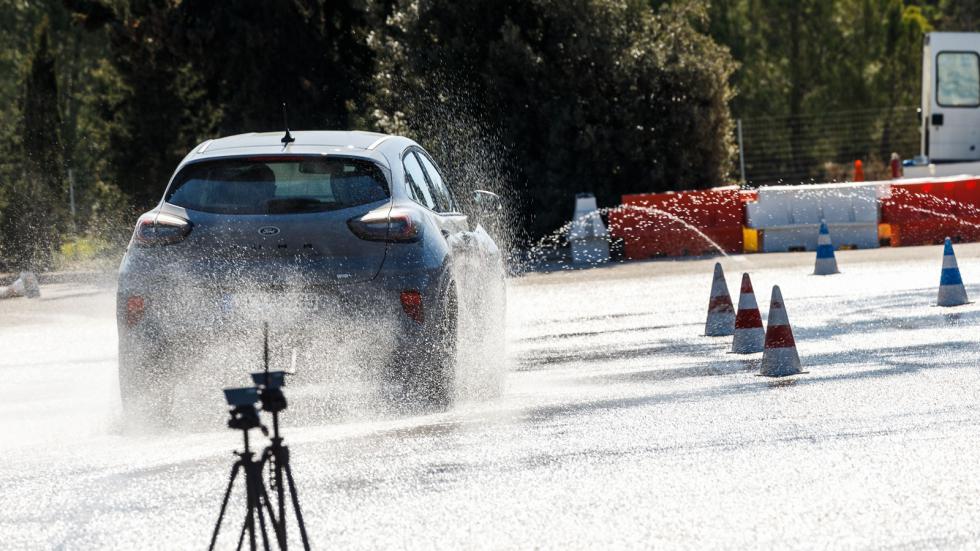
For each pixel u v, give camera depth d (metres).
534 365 35.66
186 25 103.00
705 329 41.12
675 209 78.12
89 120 124.56
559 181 91.31
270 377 14.15
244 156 27.88
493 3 92.88
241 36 102.19
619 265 73.81
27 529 19.23
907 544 17.25
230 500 20.52
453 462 22.70
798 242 77.31
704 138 92.50
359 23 106.44
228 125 105.31
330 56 106.44
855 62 151.62
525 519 19.00
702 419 26.03
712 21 151.88
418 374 27.09
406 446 24.09
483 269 33.81
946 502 19.20
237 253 26.89
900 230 76.88
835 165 142.75
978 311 42.62
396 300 26.84
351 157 27.94
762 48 152.25
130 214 116.25
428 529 18.61
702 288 57.03
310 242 26.88
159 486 21.56
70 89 161.88
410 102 94.25
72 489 21.56
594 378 32.50
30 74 116.94
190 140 116.94
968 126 96.81
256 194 27.45
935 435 23.70
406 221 27.30
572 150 91.50
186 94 116.00
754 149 146.50
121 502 20.62
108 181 118.31
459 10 93.06
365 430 25.78
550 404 28.50
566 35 91.25
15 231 110.81
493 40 92.81
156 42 105.19
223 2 102.38
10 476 22.67
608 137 90.56
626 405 28.02
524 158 92.62
